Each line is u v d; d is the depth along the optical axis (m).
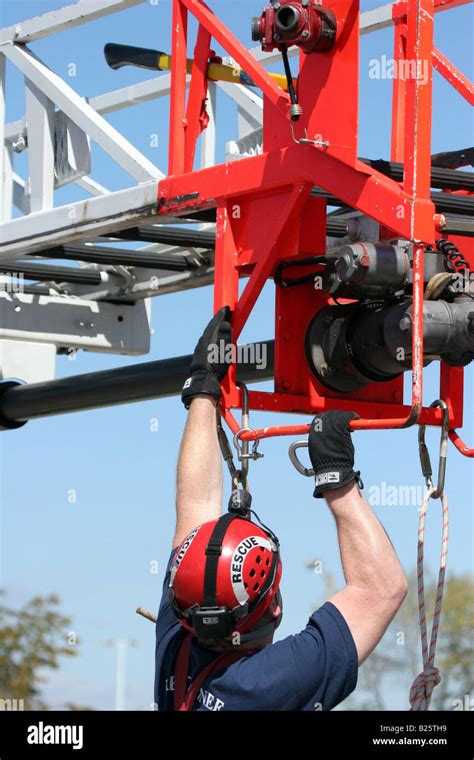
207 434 6.02
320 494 5.17
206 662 5.28
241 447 6.02
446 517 5.54
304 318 6.49
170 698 5.43
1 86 9.64
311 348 6.38
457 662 20.58
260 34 6.06
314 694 5.06
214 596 5.11
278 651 5.12
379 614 5.06
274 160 6.31
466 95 7.39
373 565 5.07
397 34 6.96
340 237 8.09
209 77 7.09
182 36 7.15
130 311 11.20
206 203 6.77
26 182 10.62
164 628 5.57
